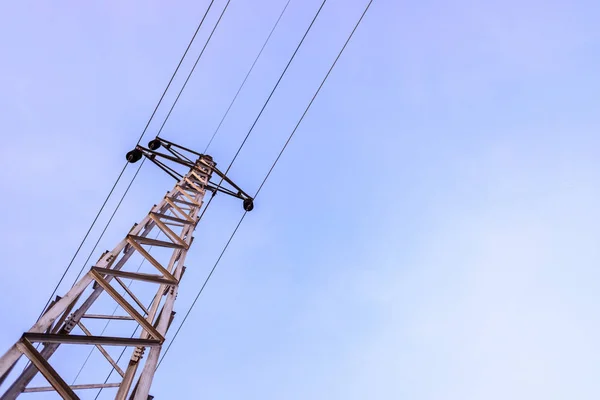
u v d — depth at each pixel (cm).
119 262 709
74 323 586
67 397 383
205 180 1286
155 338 527
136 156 1288
